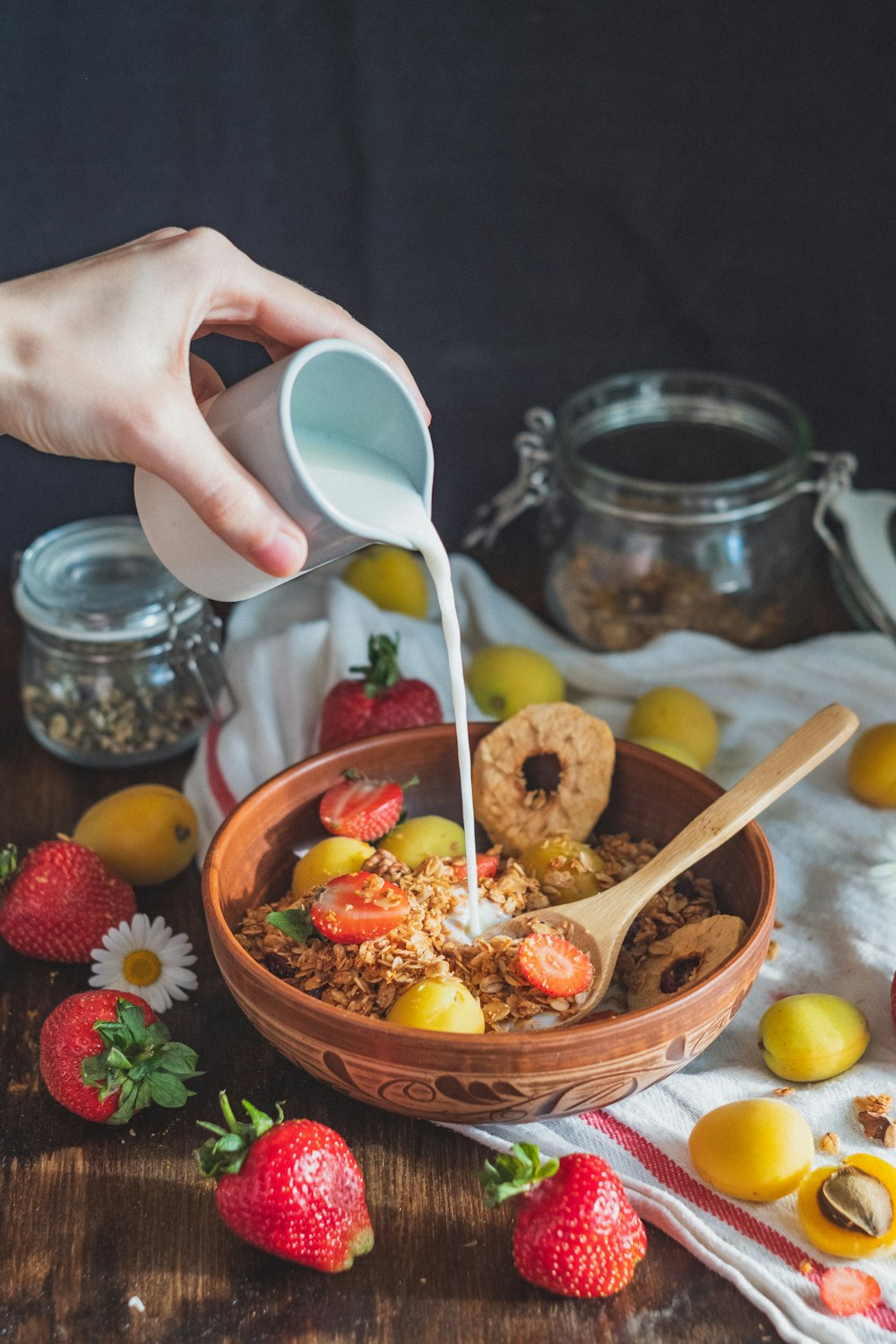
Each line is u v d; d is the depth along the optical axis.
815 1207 0.59
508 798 0.72
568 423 0.89
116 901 0.72
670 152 0.92
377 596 0.91
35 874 0.71
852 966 0.69
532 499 0.93
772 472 0.84
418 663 0.85
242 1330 0.58
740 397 0.89
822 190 0.93
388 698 0.79
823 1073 0.65
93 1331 0.58
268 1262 0.60
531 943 0.63
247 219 0.93
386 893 0.65
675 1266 0.59
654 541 0.85
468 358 0.98
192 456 0.57
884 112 0.90
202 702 0.84
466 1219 0.61
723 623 0.87
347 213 0.93
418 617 0.92
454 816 0.73
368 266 0.95
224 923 0.62
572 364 0.98
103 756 0.83
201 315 0.62
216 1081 0.67
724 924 0.64
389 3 0.87
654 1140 0.63
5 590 0.98
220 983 0.71
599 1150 0.63
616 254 0.95
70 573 0.83
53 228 0.92
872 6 0.87
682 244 0.95
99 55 0.87
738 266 0.95
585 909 0.65
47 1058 0.64
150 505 0.61
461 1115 0.60
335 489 0.61
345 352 0.59
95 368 0.58
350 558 0.94
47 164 0.90
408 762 0.72
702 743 0.81
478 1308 0.58
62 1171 0.63
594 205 0.93
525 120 0.91
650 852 0.70
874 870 0.73
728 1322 0.58
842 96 0.90
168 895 0.76
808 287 0.96
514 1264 0.60
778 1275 0.58
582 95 0.90
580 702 0.86
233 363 0.96
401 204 0.93
